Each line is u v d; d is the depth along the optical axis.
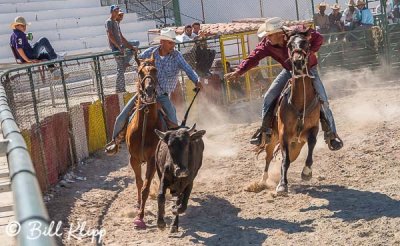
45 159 10.26
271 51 9.14
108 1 25.75
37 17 22.72
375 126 13.22
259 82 18.28
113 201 9.62
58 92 12.34
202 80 16.83
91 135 13.15
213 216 8.41
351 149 11.54
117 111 14.52
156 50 8.42
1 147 4.39
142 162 8.32
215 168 11.17
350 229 7.37
